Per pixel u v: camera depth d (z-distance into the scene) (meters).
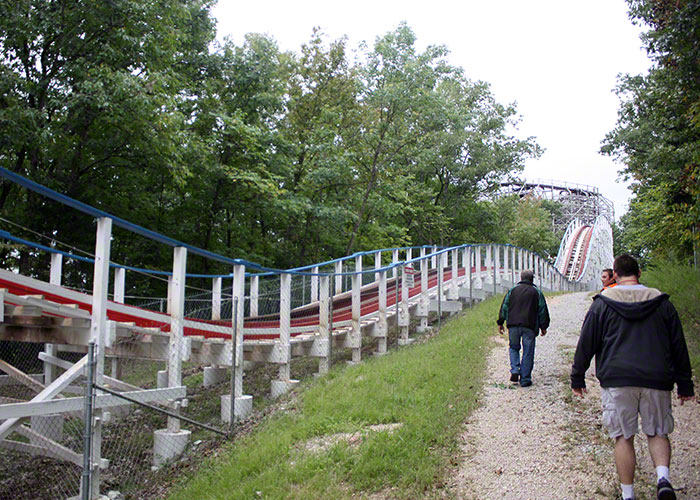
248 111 23.17
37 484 7.19
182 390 7.72
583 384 4.74
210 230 22.58
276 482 5.50
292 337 10.85
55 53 16.03
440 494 4.98
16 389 10.38
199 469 6.64
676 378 4.41
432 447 5.90
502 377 8.52
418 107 28.08
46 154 17.11
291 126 27.62
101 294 6.37
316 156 26.31
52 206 16.92
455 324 14.10
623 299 4.56
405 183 32.53
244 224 24.38
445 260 18.92
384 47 27.28
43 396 6.00
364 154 29.31
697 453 5.59
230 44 23.53
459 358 9.66
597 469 5.29
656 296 4.50
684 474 5.16
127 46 16.50
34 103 15.50
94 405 6.33
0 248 14.71
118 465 7.39
